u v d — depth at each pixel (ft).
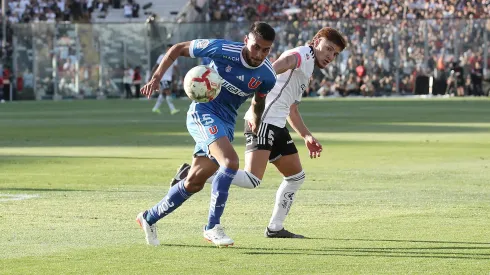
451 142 201.77
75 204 109.81
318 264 74.90
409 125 260.42
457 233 89.30
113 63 481.05
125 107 392.47
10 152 181.88
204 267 73.72
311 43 90.38
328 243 84.74
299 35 478.18
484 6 555.28
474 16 553.64
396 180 134.72
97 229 92.17
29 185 128.36
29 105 417.28
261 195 118.21
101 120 295.69
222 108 82.89
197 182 82.53
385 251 80.38
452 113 322.34
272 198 115.44
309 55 88.74
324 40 89.15
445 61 474.90
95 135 228.43
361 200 113.60
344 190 123.44
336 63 490.49
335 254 79.25
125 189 124.36
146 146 194.70
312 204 110.32
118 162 160.56
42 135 230.07
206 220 98.12
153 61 479.82
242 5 571.69
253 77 81.61
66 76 478.59
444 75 474.49
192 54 81.87
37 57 476.13
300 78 89.15
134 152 180.65
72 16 574.97
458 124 264.11
